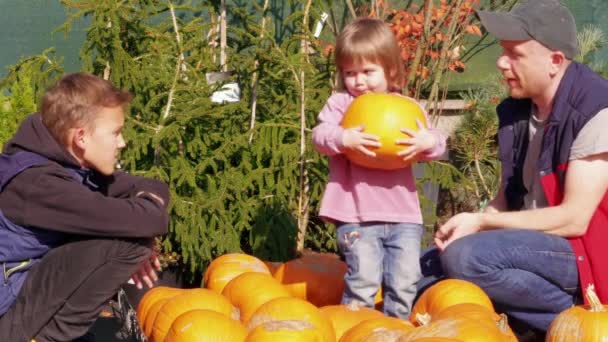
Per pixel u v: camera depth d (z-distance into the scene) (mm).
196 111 4816
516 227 3678
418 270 3699
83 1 5039
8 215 3189
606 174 3512
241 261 4043
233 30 5820
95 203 3158
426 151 3525
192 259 4645
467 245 3645
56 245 3322
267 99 5531
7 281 3221
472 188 5836
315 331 3090
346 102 3814
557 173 3658
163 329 3393
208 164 4898
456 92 7023
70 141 3229
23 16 7379
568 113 3562
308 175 5223
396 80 3816
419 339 2859
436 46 6641
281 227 4949
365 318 3418
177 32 5270
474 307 3275
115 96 3279
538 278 3668
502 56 3785
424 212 5414
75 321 3244
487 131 6164
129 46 5238
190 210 4703
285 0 7074
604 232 3605
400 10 7023
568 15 3668
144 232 3234
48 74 5316
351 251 3725
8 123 4910
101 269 3205
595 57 6594
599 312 3240
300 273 4102
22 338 3205
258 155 5008
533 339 4023
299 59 5281
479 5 7000
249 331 3215
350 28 3766
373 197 3688
